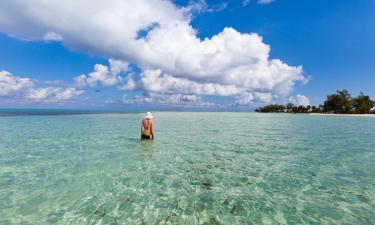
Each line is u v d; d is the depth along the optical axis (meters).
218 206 5.61
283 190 6.64
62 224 4.71
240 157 10.62
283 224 4.82
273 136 18.30
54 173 7.98
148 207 5.52
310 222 4.90
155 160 9.91
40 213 5.16
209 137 17.33
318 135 19.16
